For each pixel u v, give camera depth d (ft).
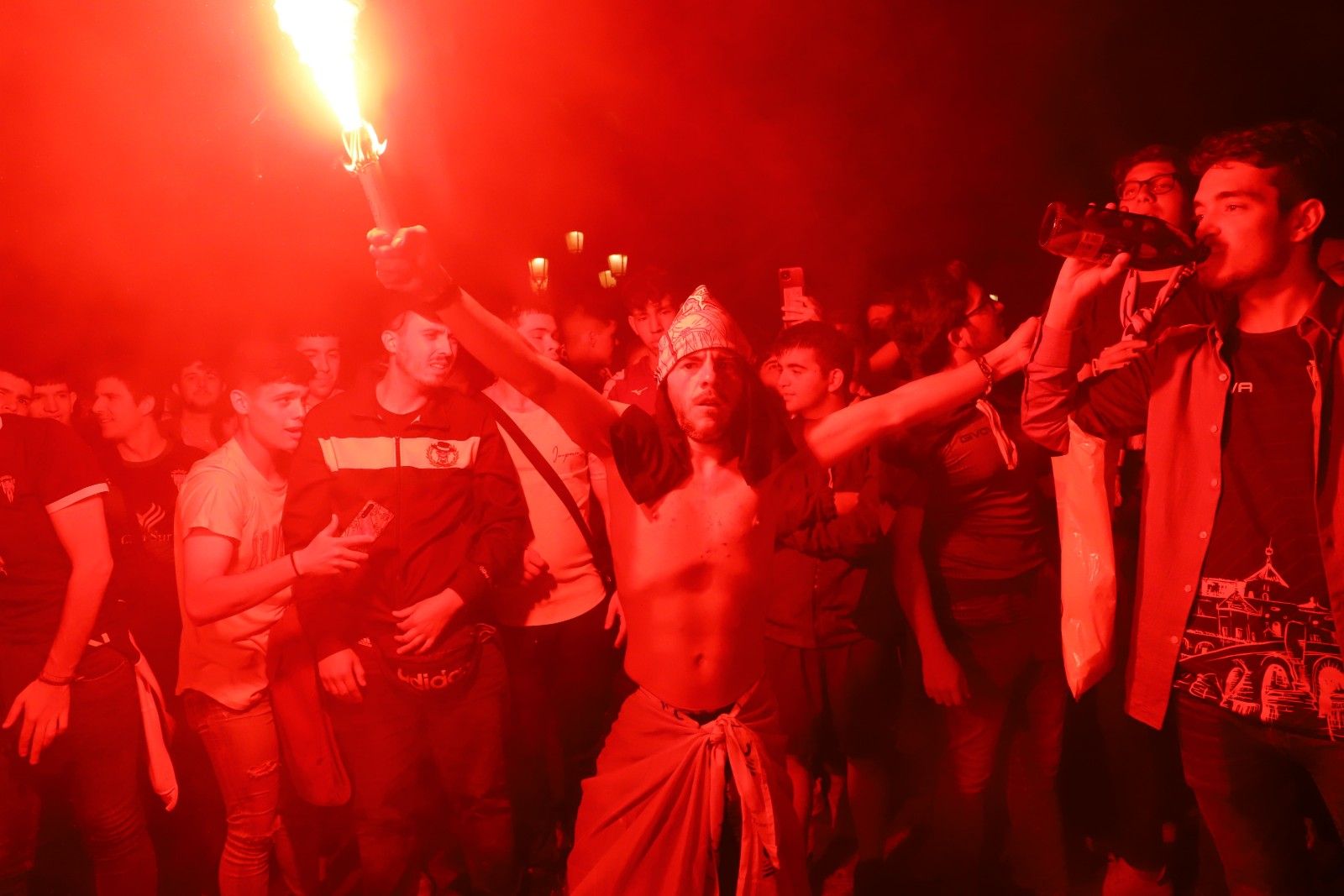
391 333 10.51
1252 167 7.38
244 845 10.53
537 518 12.91
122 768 10.41
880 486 10.55
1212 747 7.93
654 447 7.45
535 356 6.96
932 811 13.17
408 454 10.37
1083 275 7.82
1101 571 8.99
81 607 9.77
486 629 10.73
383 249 5.95
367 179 5.91
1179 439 7.95
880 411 7.79
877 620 11.20
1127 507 11.23
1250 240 7.40
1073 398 8.65
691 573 7.48
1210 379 7.78
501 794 10.78
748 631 7.69
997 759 12.14
